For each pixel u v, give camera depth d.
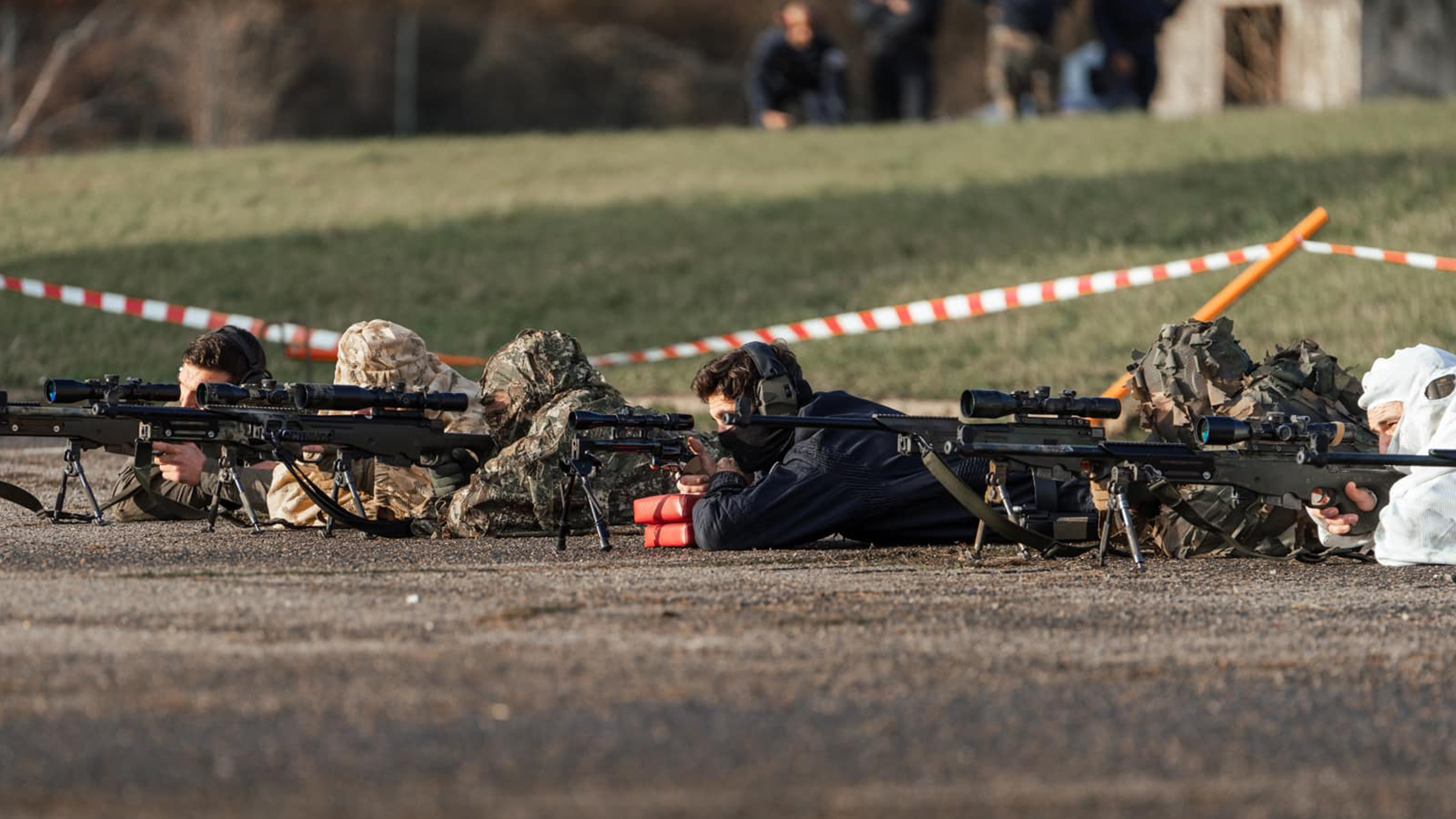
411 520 26.12
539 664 15.79
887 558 23.44
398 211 77.38
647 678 15.34
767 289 61.25
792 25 105.38
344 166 92.06
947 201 72.06
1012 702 14.80
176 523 27.20
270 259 67.69
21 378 48.59
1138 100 97.12
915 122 100.62
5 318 57.16
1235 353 24.47
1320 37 124.50
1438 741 13.92
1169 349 24.64
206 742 13.26
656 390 46.06
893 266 62.38
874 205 72.81
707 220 72.75
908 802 12.22
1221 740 13.81
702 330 56.09
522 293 62.50
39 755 12.91
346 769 12.68
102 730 13.54
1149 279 44.12
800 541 24.27
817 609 18.83
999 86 98.44
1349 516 23.19
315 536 25.67
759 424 22.47
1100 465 22.73
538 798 12.13
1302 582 21.64
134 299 60.66
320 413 26.45
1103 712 14.55
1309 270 52.91
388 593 19.58
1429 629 18.25
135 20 188.25
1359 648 17.20
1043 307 53.09
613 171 87.69
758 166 85.88
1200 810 12.20
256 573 21.11
